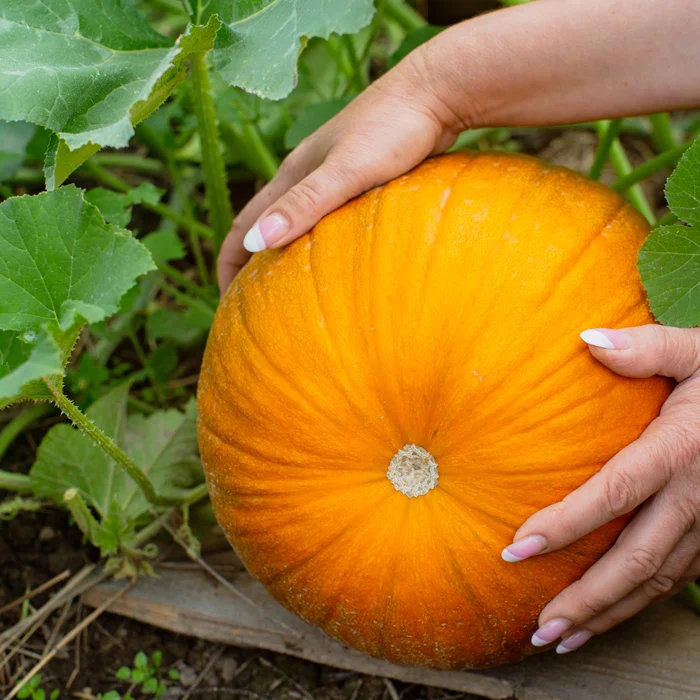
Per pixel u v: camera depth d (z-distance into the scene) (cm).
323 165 92
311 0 92
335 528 88
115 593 105
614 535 87
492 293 86
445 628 88
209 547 108
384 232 88
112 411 111
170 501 104
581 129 149
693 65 91
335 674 101
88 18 94
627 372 85
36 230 89
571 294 86
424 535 87
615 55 91
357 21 90
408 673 99
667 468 84
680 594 100
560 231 88
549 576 87
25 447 118
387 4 128
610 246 88
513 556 85
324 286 88
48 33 93
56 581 106
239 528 91
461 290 86
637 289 88
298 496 88
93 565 106
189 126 120
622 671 97
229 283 104
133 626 105
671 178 88
